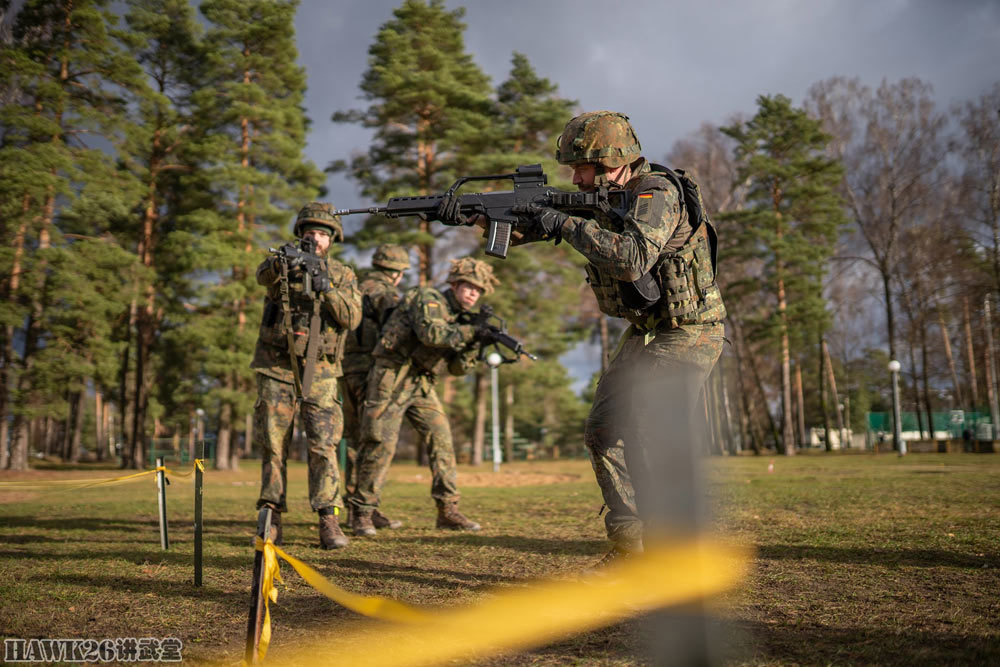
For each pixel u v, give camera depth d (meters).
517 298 32.94
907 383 52.59
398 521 6.75
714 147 39.31
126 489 13.03
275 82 30.00
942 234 36.34
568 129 3.59
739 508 6.82
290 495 11.03
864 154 38.03
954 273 36.09
